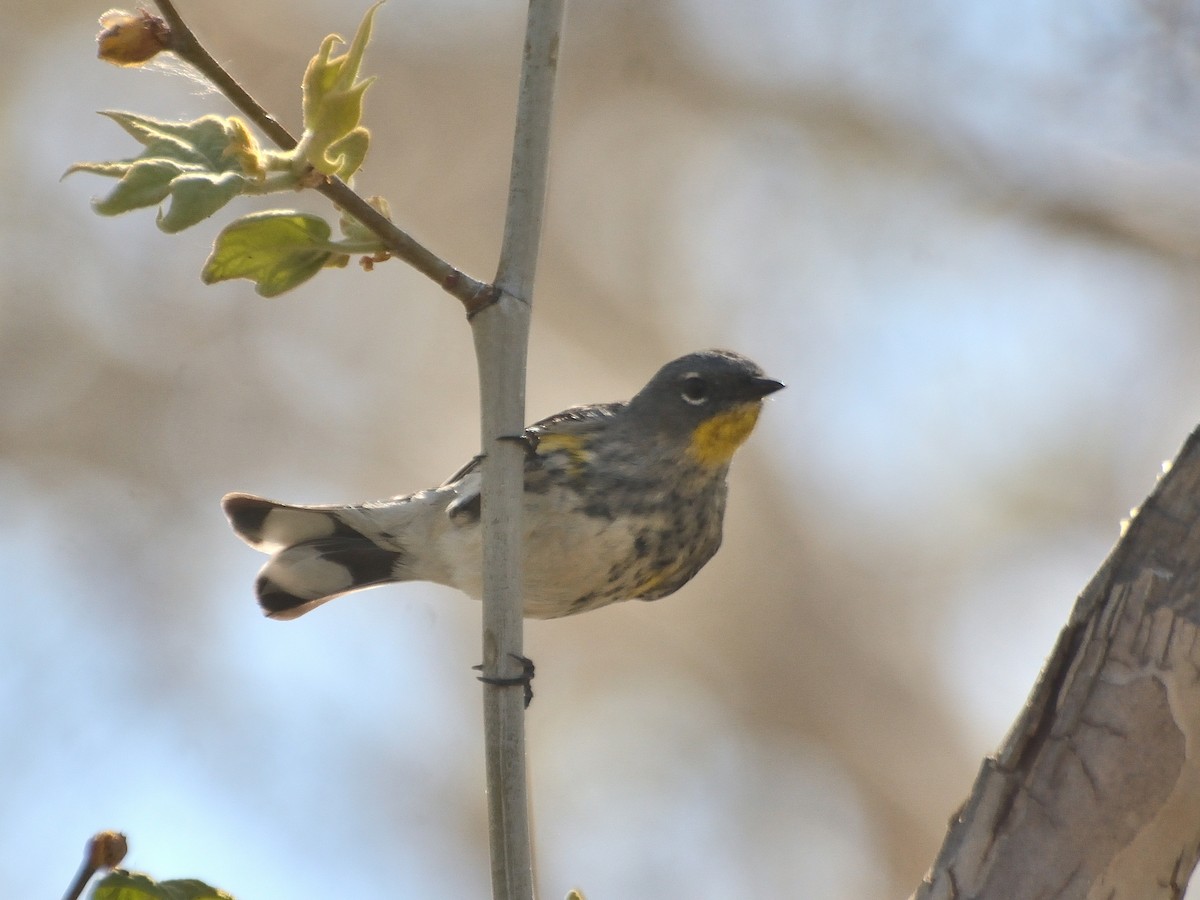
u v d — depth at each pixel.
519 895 4.99
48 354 14.66
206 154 4.66
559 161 15.95
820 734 14.21
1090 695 4.72
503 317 5.29
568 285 15.65
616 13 16.08
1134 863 4.65
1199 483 4.71
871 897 13.66
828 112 15.40
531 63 5.59
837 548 14.88
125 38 4.55
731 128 15.88
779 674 14.42
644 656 14.61
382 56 15.74
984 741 14.11
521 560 5.21
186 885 4.47
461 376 15.34
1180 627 4.66
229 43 15.20
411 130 15.72
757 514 14.85
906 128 15.24
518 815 5.05
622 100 16.11
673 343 15.45
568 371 15.52
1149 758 4.65
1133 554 4.77
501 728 5.09
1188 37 14.05
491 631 5.17
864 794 14.02
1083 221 14.76
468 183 15.73
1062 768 4.72
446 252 15.57
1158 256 14.83
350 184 5.04
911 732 14.18
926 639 14.59
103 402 14.65
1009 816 4.75
